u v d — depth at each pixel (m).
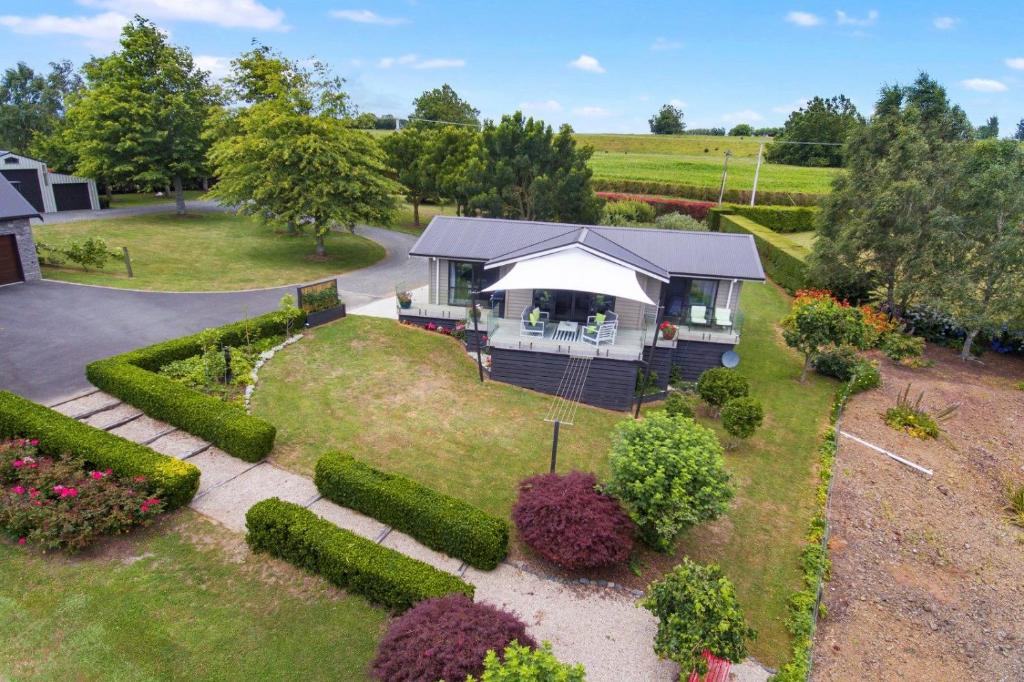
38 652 10.33
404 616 10.45
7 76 83.25
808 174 89.06
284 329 26.20
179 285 32.88
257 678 10.30
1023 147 28.67
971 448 22.28
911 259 30.31
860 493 18.61
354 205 40.94
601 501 14.28
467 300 29.67
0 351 21.84
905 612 14.27
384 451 18.20
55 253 34.06
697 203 65.25
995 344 32.06
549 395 23.78
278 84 40.41
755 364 28.56
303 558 12.75
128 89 49.56
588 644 11.95
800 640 12.48
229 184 40.34
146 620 11.22
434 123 90.56
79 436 15.31
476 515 14.02
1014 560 16.59
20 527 12.66
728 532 16.06
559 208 45.97
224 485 15.67
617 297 24.45
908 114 31.83
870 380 26.48
